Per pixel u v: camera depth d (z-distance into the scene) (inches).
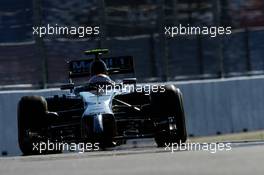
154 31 2375.7
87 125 1247.5
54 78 2212.1
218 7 2447.1
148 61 2356.1
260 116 2374.5
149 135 1307.8
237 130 2314.2
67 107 1430.9
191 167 697.6
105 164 790.5
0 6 2239.2
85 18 2308.1
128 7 2372.0
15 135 2012.8
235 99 2324.1
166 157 847.1
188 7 2456.9
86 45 2290.8
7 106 2011.6
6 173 740.7
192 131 2226.9
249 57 2513.5
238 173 622.2
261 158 764.0
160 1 2364.7
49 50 2226.9
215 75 2431.1
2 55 2193.7
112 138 1255.5
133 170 695.1
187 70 2412.6
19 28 2222.0
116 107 1362.0
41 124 1375.5
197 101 2252.7
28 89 2183.8
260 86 2388.0
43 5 2267.5
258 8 2728.8
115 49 2335.1
